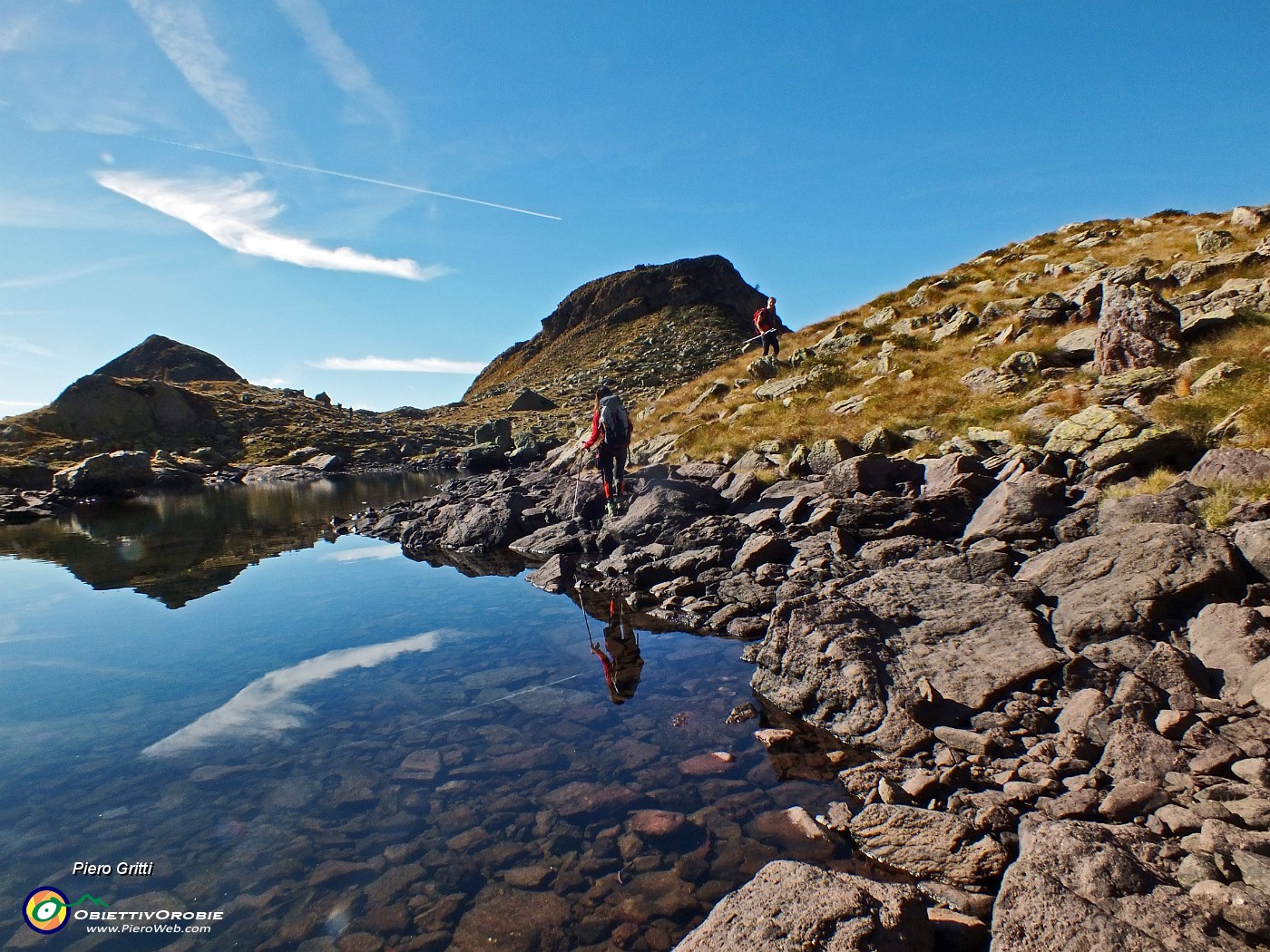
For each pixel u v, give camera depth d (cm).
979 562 633
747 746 485
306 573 930
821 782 433
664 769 454
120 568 964
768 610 717
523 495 1224
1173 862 289
